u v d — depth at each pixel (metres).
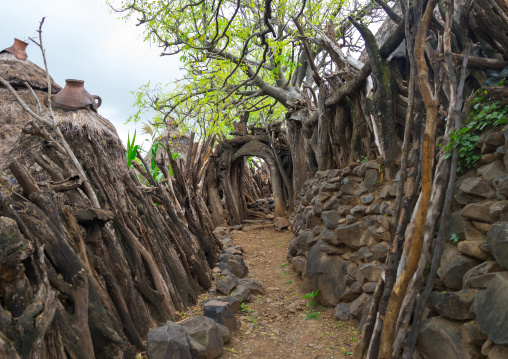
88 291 2.68
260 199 15.23
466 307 2.73
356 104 5.35
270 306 5.33
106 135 4.69
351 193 5.33
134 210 4.72
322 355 3.82
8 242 2.02
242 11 10.88
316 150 8.11
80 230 3.28
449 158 3.22
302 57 14.20
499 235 2.51
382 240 4.35
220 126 11.55
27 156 4.06
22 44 5.78
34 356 1.92
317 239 5.87
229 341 4.11
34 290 2.19
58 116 4.25
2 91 5.35
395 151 4.50
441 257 3.11
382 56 4.39
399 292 2.88
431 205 3.12
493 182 2.82
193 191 7.46
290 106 9.97
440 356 2.82
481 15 3.44
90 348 2.49
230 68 10.77
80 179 3.57
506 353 2.30
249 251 8.88
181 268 5.23
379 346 2.98
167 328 3.39
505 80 3.33
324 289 5.18
